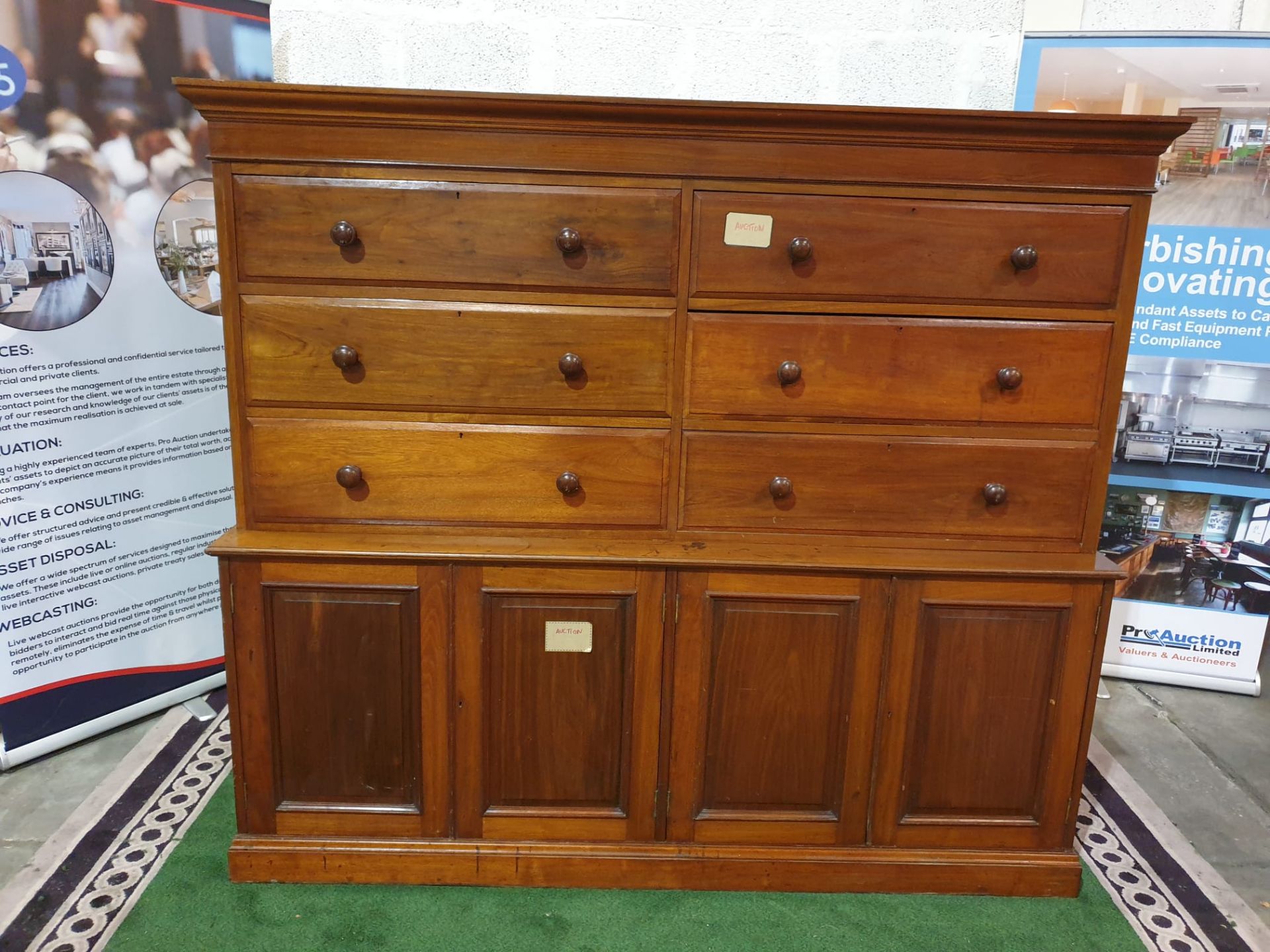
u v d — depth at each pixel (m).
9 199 2.17
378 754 1.91
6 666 2.33
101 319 2.37
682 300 1.74
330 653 1.84
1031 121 1.63
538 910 1.91
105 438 2.42
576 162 1.67
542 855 1.95
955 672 1.87
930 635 1.85
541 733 1.90
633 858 1.95
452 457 1.80
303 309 1.72
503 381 1.76
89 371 2.37
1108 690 3.05
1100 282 1.74
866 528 1.85
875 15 1.95
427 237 1.69
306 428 1.78
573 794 1.94
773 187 1.69
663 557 1.78
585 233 1.70
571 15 1.96
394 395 1.76
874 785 1.94
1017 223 1.71
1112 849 2.20
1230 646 3.00
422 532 1.84
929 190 1.70
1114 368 1.78
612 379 1.77
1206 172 2.70
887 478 1.82
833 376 1.77
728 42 1.97
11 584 2.31
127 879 1.97
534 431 1.79
